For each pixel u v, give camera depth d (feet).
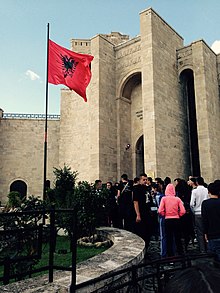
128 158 93.09
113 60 95.35
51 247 13.12
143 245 21.43
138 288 10.43
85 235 30.78
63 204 31.37
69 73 53.26
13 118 122.72
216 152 80.07
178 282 2.96
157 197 36.01
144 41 79.00
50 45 51.47
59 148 115.75
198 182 31.04
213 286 2.73
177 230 27.94
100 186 38.50
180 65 88.94
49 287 11.96
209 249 20.10
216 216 20.01
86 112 104.63
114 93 93.40
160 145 73.87
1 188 116.67
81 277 13.23
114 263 15.85
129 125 96.17
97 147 82.84
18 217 16.76
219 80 90.12
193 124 90.58
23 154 120.78
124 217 35.58
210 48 88.17
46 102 48.78
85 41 114.42
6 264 12.37
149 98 74.84
